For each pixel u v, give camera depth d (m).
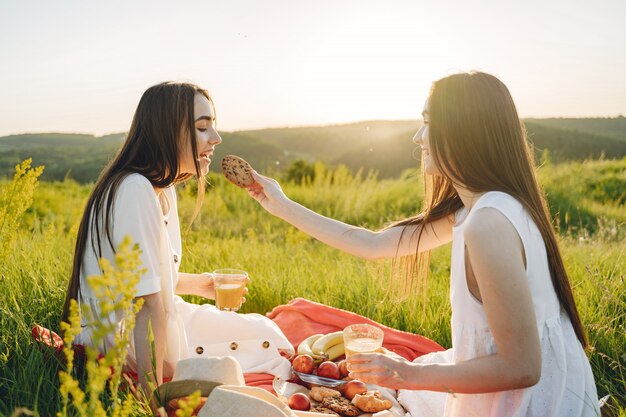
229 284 3.36
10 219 4.14
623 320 3.85
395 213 13.59
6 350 2.99
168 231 3.30
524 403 2.16
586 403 2.29
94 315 2.86
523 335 2.02
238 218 12.00
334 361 3.51
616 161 17.53
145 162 2.99
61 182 18.36
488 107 2.26
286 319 4.08
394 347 3.64
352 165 47.31
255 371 3.31
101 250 2.85
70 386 1.58
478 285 2.16
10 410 2.45
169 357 2.95
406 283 3.22
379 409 2.83
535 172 2.41
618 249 5.85
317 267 6.23
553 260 2.28
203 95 3.12
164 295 2.94
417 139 2.54
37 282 3.99
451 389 2.11
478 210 2.12
